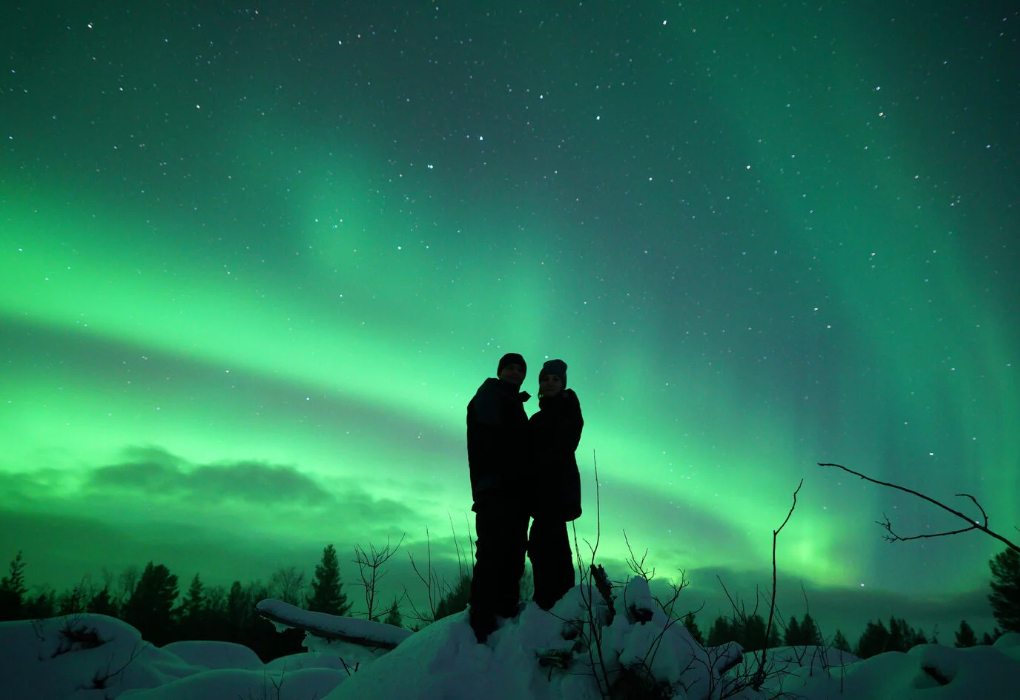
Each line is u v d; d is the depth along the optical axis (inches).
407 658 98.7
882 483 77.4
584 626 93.5
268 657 700.7
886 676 137.0
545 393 119.5
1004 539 65.5
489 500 109.5
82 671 259.3
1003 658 125.2
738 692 95.0
